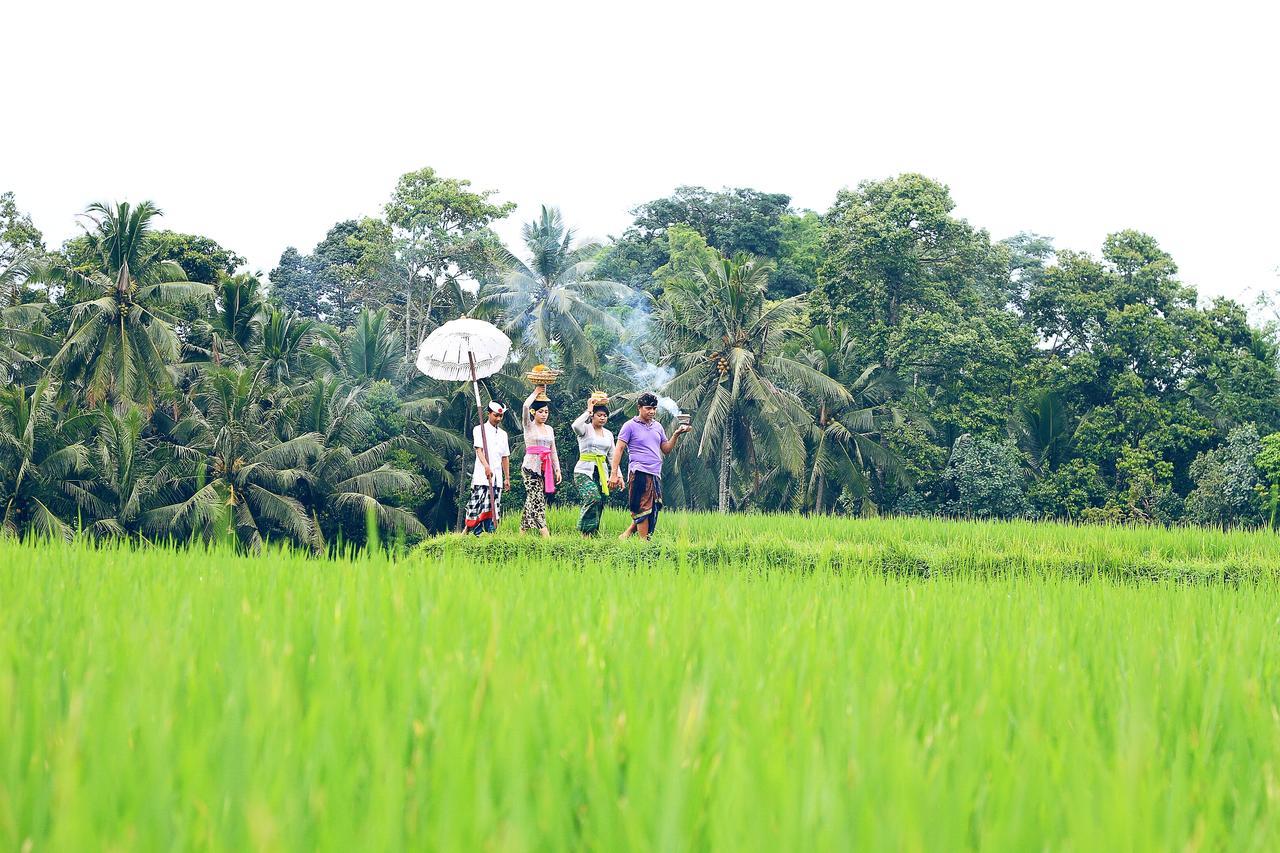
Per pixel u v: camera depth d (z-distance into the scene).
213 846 1.80
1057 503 52.66
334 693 2.78
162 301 44.78
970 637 4.79
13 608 4.65
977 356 55.34
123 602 5.19
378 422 49.72
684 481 51.41
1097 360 55.97
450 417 52.28
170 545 9.17
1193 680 4.00
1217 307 57.94
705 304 50.34
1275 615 8.04
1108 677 4.19
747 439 51.19
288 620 4.18
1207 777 2.87
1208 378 57.16
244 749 2.21
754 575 8.45
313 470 44.44
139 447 40.41
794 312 51.25
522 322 52.19
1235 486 49.88
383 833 1.77
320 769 2.31
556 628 4.55
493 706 2.79
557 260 52.81
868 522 23.11
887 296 57.88
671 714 2.84
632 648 4.09
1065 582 10.10
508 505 52.50
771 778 2.02
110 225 44.34
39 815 2.01
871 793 2.04
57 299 51.69
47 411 39.66
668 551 14.25
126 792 2.03
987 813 2.29
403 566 6.03
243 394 42.12
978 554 15.44
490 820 1.85
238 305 50.28
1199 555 19.05
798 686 3.38
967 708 3.33
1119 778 1.82
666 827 1.80
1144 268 58.06
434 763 2.42
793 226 87.56
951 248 59.72
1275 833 2.33
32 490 38.03
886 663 4.02
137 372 43.31
